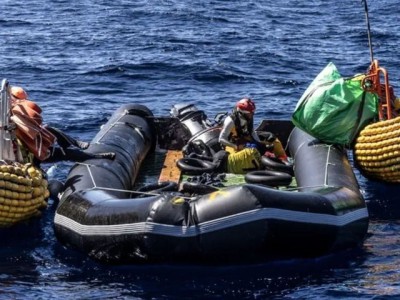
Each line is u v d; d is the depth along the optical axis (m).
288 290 10.71
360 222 11.80
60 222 11.88
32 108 13.10
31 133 12.90
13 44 28.22
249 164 14.29
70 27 31.98
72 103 20.69
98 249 11.29
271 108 20.44
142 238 10.86
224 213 10.76
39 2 38.56
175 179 14.17
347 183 12.62
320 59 26.83
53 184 13.73
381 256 11.74
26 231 12.58
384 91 14.66
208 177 13.89
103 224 11.19
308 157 13.74
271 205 10.86
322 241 11.23
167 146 16.22
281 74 24.56
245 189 10.86
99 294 10.62
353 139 14.30
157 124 16.12
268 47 28.66
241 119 14.70
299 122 14.55
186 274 11.10
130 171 13.78
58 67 24.66
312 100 14.38
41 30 31.20
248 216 10.76
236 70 24.75
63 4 38.06
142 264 11.27
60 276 11.16
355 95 14.34
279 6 40.00
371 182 14.77
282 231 10.93
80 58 26.03
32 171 12.51
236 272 11.14
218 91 22.41
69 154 13.46
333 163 13.28
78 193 12.02
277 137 16.08
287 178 13.30
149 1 39.34
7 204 11.94
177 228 10.78
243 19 35.50
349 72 25.16
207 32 31.72
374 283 10.88
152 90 22.39
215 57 26.56
